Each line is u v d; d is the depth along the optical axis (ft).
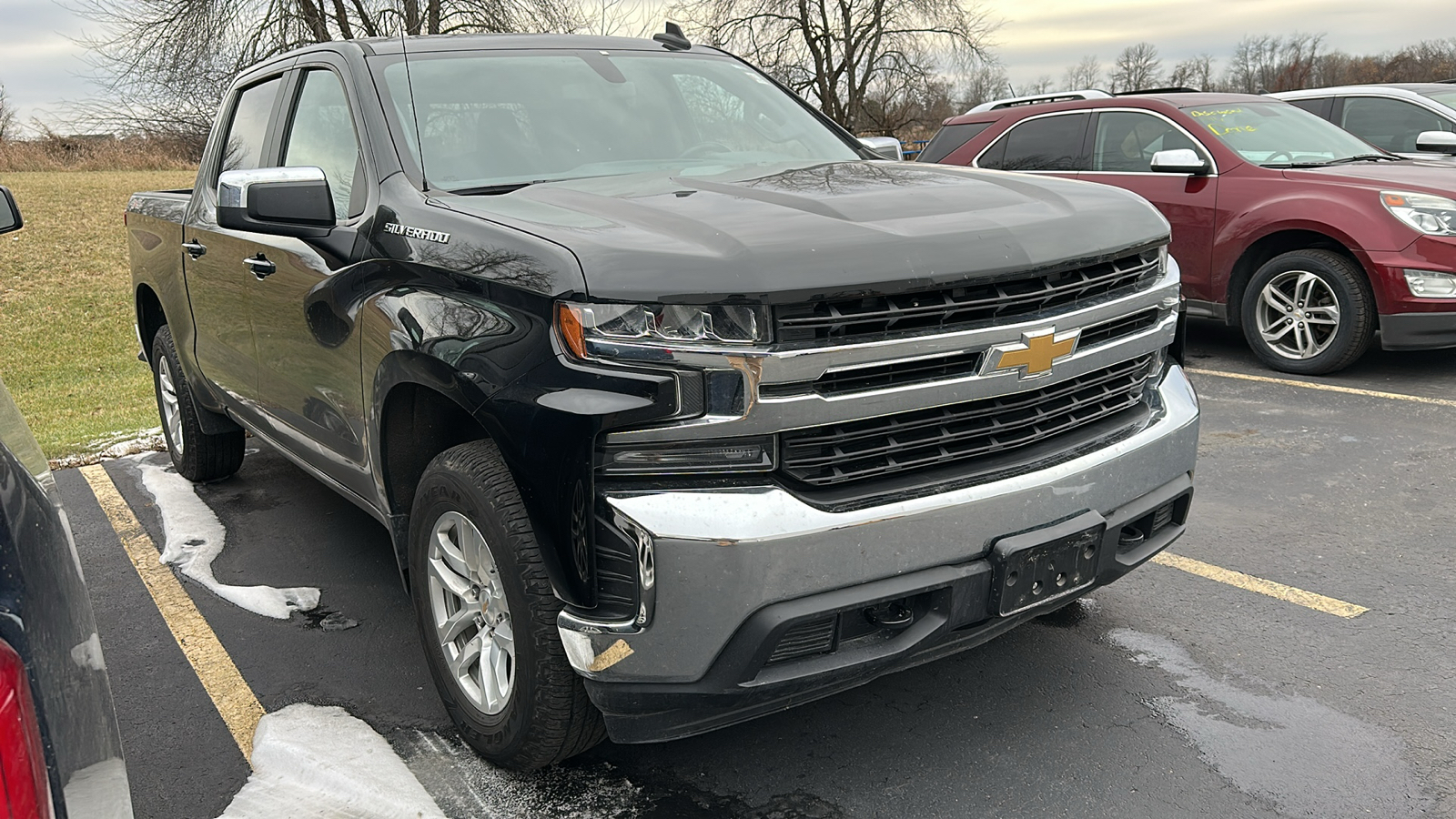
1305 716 9.32
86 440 21.07
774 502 7.09
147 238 16.29
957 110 133.49
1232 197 22.74
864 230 7.61
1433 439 17.15
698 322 6.96
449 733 9.56
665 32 13.87
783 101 13.21
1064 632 11.03
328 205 9.82
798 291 6.99
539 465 7.26
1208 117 23.93
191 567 13.82
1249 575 12.31
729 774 8.75
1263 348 22.54
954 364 7.68
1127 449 8.64
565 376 7.18
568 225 8.00
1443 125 30.71
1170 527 9.57
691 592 7.00
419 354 8.32
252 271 11.91
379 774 8.90
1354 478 15.44
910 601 7.72
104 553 14.52
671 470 7.09
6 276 57.47
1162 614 11.39
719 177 9.98
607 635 7.22
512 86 11.31
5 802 3.52
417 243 8.86
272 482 17.31
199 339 14.46
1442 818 7.90
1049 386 8.32
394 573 13.37
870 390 7.33
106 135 92.63
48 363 41.19
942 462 7.86
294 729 9.68
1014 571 7.84
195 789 8.87
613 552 7.16
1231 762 8.68
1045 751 8.92
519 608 7.79
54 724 3.84
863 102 122.62
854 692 10.01
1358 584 11.95
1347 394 20.25
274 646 11.48
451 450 8.50
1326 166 22.65
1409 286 20.20
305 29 84.33
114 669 11.10
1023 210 8.55
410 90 10.82
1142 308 8.97
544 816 8.26
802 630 7.36
